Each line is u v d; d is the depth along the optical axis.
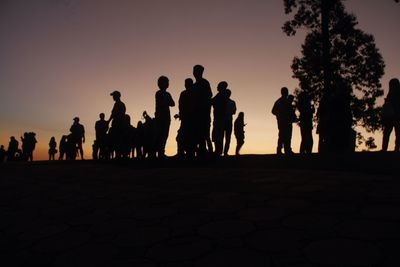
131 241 3.49
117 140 10.77
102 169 8.87
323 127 10.41
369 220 3.35
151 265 2.87
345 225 3.29
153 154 10.17
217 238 3.32
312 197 4.34
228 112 9.81
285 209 3.97
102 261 3.07
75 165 10.16
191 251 3.07
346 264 2.55
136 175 7.35
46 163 11.98
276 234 3.25
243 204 4.35
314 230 3.26
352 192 4.38
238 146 11.84
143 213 4.43
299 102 11.10
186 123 8.05
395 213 3.46
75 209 5.01
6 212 5.20
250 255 2.87
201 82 7.84
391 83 9.25
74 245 3.56
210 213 4.12
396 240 2.86
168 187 5.84
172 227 3.78
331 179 5.26
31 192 6.58
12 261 3.29
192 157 8.24
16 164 12.34
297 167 6.85
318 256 2.72
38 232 4.11
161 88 8.75
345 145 9.87
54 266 3.08
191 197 4.96
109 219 4.34
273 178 5.74
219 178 6.16
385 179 4.96
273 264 2.67
